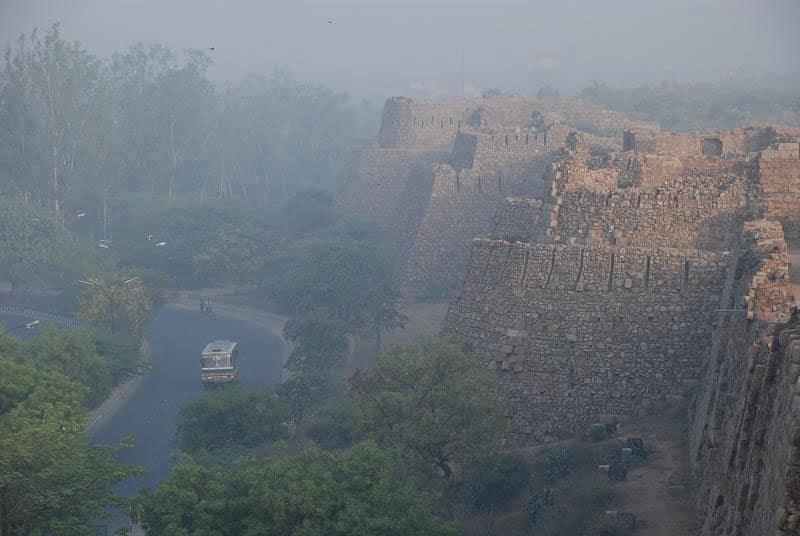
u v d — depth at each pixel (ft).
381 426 153.38
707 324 154.10
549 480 143.02
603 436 152.05
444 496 147.13
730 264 149.89
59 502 131.54
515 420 160.66
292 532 114.11
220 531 115.96
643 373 155.63
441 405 153.69
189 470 122.62
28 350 239.30
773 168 168.04
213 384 252.01
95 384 241.76
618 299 158.20
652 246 166.20
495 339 165.07
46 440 137.18
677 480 130.00
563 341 159.84
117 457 205.87
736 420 100.53
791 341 81.00
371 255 315.99
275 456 168.04
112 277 305.94
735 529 87.86
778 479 74.18
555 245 164.14
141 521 123.65
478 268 171.22
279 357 286.87
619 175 202.28
